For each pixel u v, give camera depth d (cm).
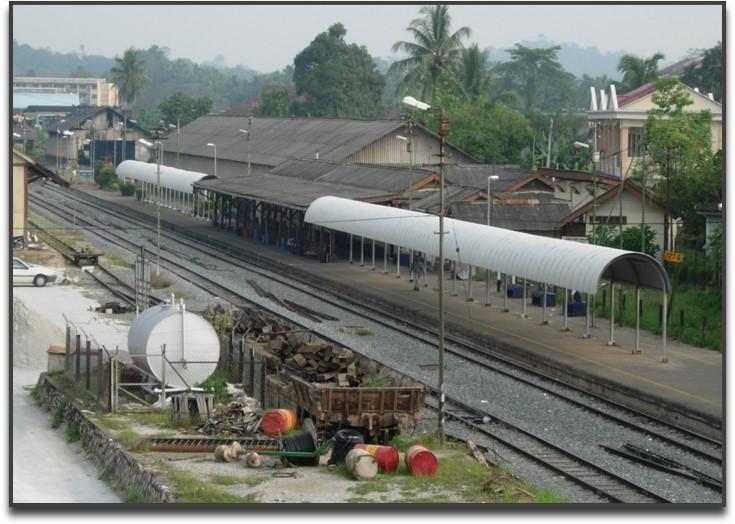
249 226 9550
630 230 6944
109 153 17312
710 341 5009
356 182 9019
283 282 7150
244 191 9356
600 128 9819
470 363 4803
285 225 8925
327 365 3984
